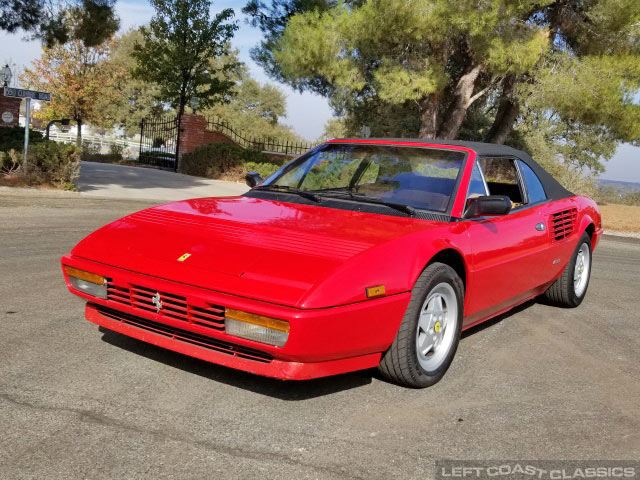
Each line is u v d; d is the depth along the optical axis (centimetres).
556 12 1784
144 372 339
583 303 629
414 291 336
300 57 1602
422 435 293
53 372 329
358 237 336
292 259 308
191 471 241
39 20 1927
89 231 790
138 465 243
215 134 2369
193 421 286
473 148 443
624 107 1570
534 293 534
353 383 354
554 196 548
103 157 2858
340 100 2084
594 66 1595
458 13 1408
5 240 688
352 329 298
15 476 228
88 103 3781
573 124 2595
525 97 1633
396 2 1415
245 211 388
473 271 383
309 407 314
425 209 392
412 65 1577
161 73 2339
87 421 276
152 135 2591
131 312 326
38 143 1223
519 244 443
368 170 432
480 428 306
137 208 1075
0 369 327
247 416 296
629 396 369
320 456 263
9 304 447
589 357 444
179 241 337
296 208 397
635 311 609
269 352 288
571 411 338
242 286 293
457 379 377
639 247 1255
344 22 1543
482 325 510
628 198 2914
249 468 247
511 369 404
